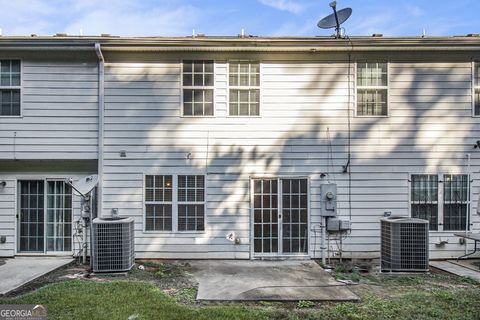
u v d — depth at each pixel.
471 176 8.02
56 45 7.70
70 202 8.10
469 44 7.82
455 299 5.05
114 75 7.98
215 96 8.04
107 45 7.74
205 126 8.02
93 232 6.71
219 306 4.85
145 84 8.00
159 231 7.91
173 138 8.00
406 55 8.02
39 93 7.93
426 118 8.05
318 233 7.99
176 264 7.46
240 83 8.06
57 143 7.92
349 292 5.47
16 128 7.90
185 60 8.04
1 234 7.99
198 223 7.96
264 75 8.05
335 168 8.04
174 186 7.96
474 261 7.77
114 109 7.96
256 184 8.04
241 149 8.02
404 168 8.02
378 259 7.91
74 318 4.27
